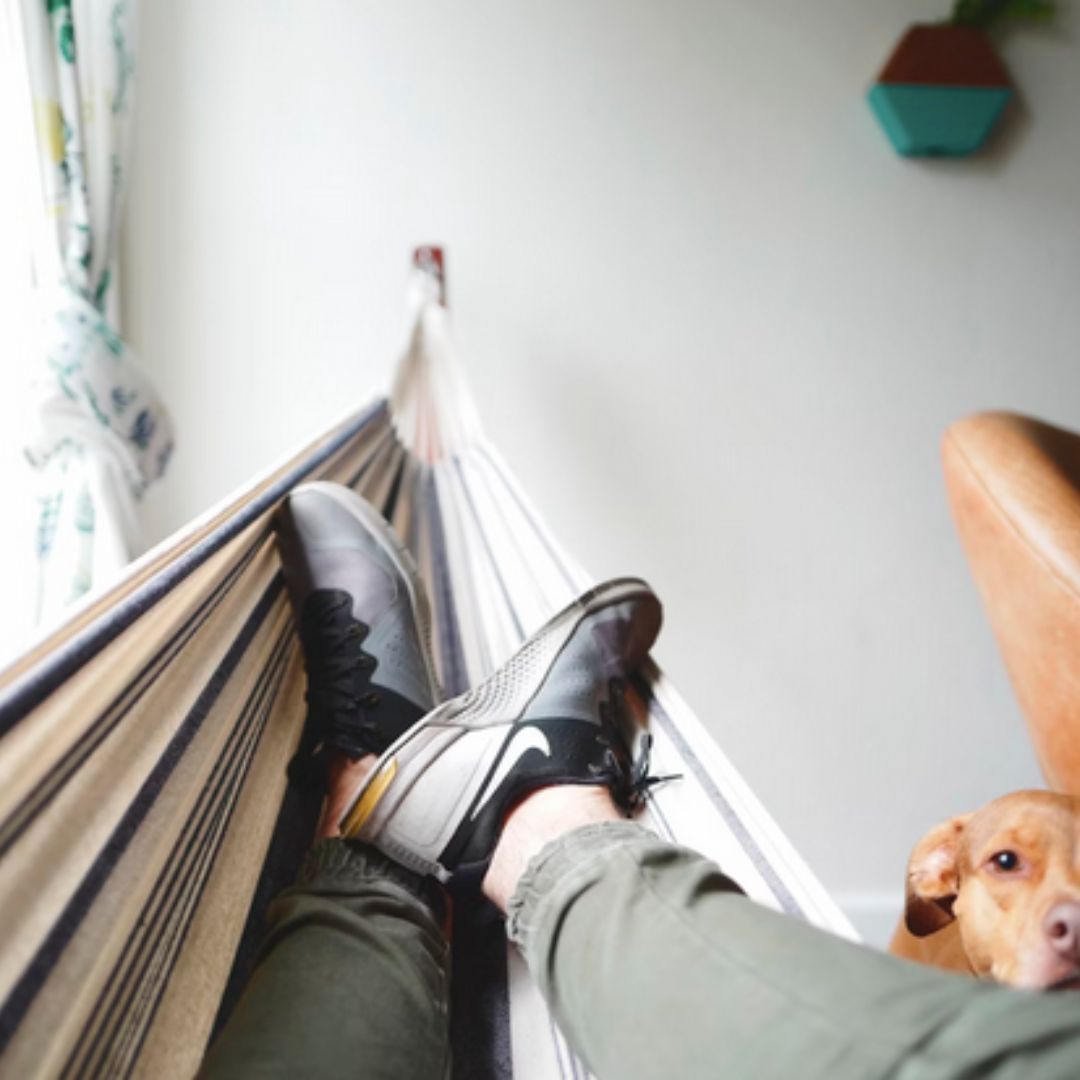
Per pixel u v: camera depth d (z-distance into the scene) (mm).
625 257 1696
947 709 1793
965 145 1668
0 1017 268
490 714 570
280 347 1640
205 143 1592
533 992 537
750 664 1764
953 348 1770
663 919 384
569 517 1729
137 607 434
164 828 411
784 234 1719
